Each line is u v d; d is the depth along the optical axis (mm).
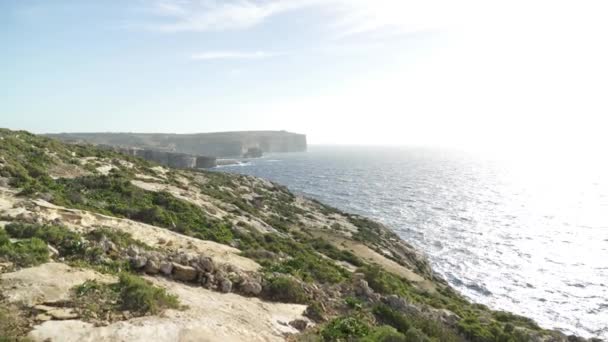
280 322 13477
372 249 48719
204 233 29094
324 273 23016
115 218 22734
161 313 11234
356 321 14219
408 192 124938
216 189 61031
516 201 112750
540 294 44812
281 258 25672
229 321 12125
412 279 40312
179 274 15180
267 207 60938
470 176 183375
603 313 39969
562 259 57500
